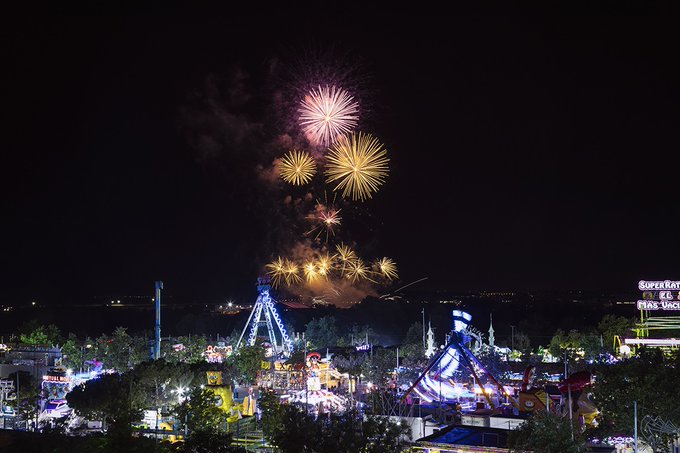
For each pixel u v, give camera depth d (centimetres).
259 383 16038
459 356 11819
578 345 19475
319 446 6253
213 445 7300
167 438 9981
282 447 6397
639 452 9038
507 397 11294
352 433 6297
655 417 8225
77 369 17525
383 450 6275
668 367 8950
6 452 7550
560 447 6662
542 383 14062
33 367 15500
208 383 12388
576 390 9544
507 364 15375
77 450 7619
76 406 11000
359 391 14888
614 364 9338
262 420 9800
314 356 15388
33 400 12388
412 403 11069
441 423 9844
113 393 10869
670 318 17562
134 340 19700
